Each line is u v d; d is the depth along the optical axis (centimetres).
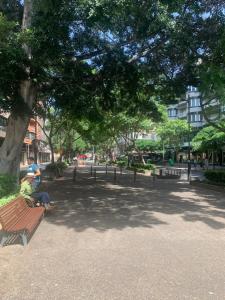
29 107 1644
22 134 1641
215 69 1719
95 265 716
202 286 609
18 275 661
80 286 609
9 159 1623
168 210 1389
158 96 2506
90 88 1922
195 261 742
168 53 1906
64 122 3803
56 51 1492
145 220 1177
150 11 1422
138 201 1645
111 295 572
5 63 1391
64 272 677
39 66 1511
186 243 884
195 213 1322
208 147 3241
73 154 10050
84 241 902
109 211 1355
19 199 1011
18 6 1781
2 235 852
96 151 10819
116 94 2295
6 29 1348
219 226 1088
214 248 841
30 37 1401
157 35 1714
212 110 2736
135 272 675
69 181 2877
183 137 7256
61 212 1322
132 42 1714
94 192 2023
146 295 572
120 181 2898
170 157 9350
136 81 2058
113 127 4719
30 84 1631
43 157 9981
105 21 1348
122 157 7956
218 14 1650
